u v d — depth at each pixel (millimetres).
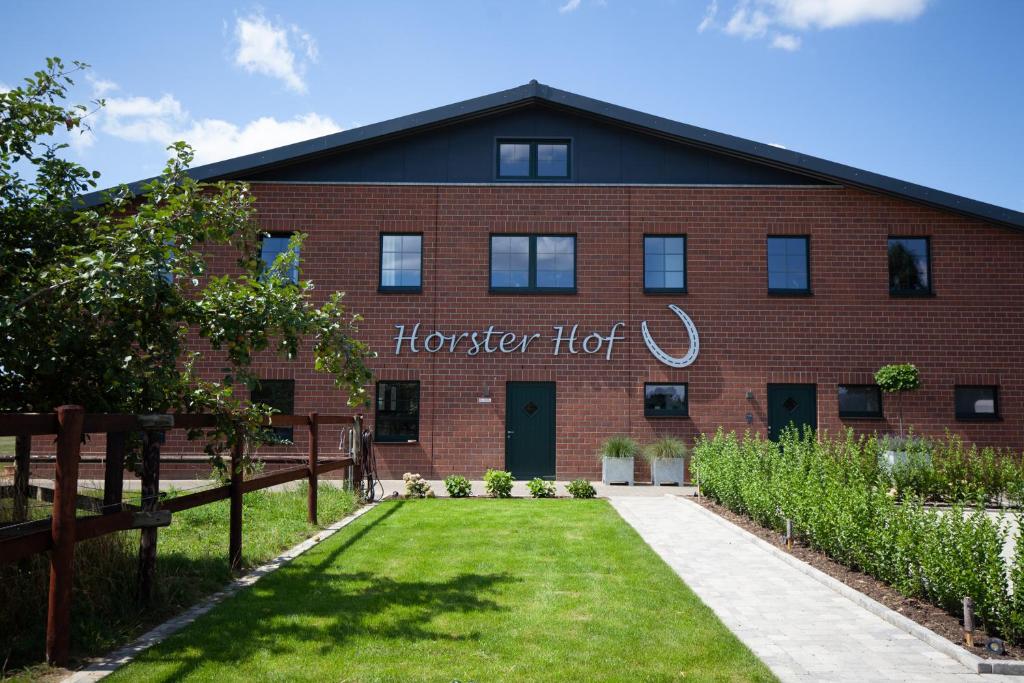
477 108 16031
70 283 5297
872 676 4520
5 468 6656
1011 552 7840
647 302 16016
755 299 15984
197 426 6262
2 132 5984
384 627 5199
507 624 5309
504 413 15812
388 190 16172
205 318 6070
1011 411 15812
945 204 15766
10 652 4445
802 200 16141
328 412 15617
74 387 6090
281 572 6848
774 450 10242
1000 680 4469
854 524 7016
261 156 15750
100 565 5594
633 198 16188
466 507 11430
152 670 4344
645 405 15938
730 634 5227
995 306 15969
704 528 9711
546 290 16062
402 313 15969
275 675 4289
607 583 6555
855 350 15898
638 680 4305
